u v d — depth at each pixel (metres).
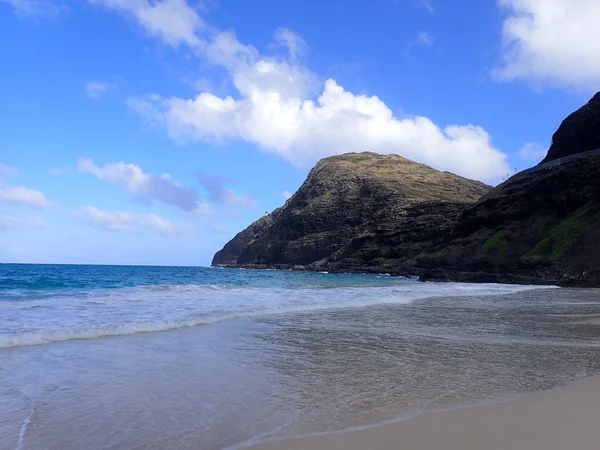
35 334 10.50
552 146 91.19
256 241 184.75
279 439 4.91
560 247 58.62
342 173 175.50
